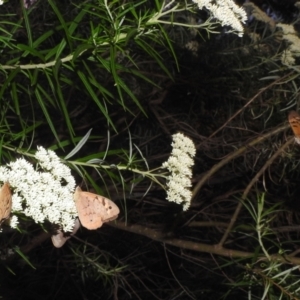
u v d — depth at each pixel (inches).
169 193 25.9
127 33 23.6
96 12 25.6
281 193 53.2
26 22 24.8
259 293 36.7
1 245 43.6
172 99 60.8
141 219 56.1
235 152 42.8
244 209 56.9
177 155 26.5
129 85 55.7
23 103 48.1
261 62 51.9
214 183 57.0
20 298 52.2
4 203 19.6
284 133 45.8
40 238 44.3
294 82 46.7
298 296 32.5
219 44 55.3
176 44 55.0
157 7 24.2
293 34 47.1
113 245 56.9
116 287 47.8
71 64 24.4
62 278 56.9
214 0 25.6
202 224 50.9
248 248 52.6
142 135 61.7
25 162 21.1
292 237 55.7
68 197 21.5
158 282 56.4
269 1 70.9
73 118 56.6
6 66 24.5
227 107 56.7
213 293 49.6
